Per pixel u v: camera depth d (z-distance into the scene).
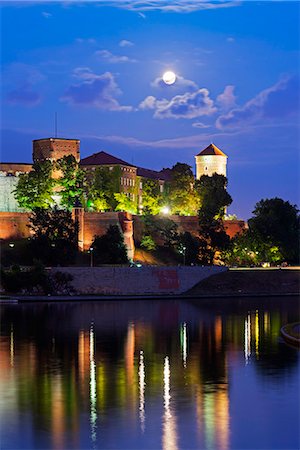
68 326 124.75
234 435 56.25
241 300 192.12
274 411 62.41
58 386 72.31
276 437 55.81
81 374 78.62
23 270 186.50
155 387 71.81
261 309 165.25
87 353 93.62
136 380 75.38
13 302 171.25
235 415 61.25
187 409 63.19
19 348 97.88
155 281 199.38
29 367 83.00
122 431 57.19
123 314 147.88
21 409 63.28
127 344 102.50
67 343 103.06
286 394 68.31
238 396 67.69
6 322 130.38
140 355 92.25
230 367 82.81
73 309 157.38
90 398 67.12
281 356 91.00
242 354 92.88
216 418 60.47
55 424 58.88
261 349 97.44
